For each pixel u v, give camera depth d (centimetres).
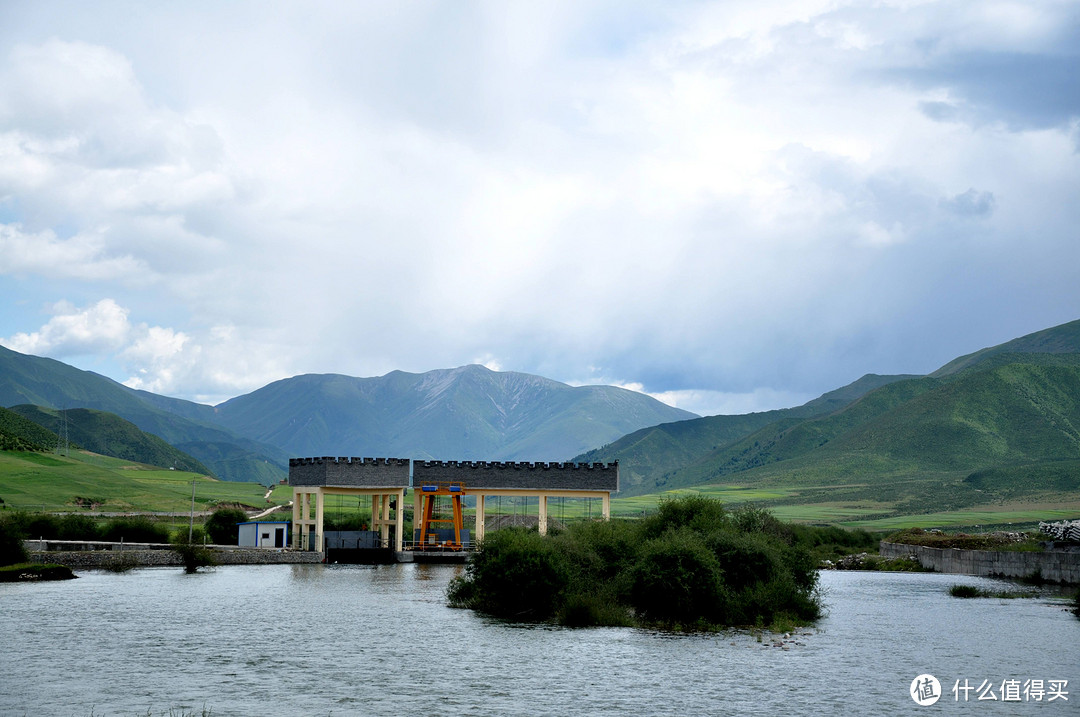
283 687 3909
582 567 6494
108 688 3862
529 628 5562
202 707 3559
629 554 6700
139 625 5631
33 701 3634
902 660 4588
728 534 6431
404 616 6088
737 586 6166
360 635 5275
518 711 3528
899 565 11738
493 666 4372
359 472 11831
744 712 3538
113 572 9775
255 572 9906
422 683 3997
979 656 4716
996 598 7694
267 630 5456
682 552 5853
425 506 12181
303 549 11881
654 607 5838
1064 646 5047
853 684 4019
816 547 14038
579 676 4150
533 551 6184
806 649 4891
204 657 4575
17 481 18788
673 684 4000
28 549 10994
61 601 6862
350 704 3619
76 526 12381
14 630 5397
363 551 11869
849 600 7525
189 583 8431
